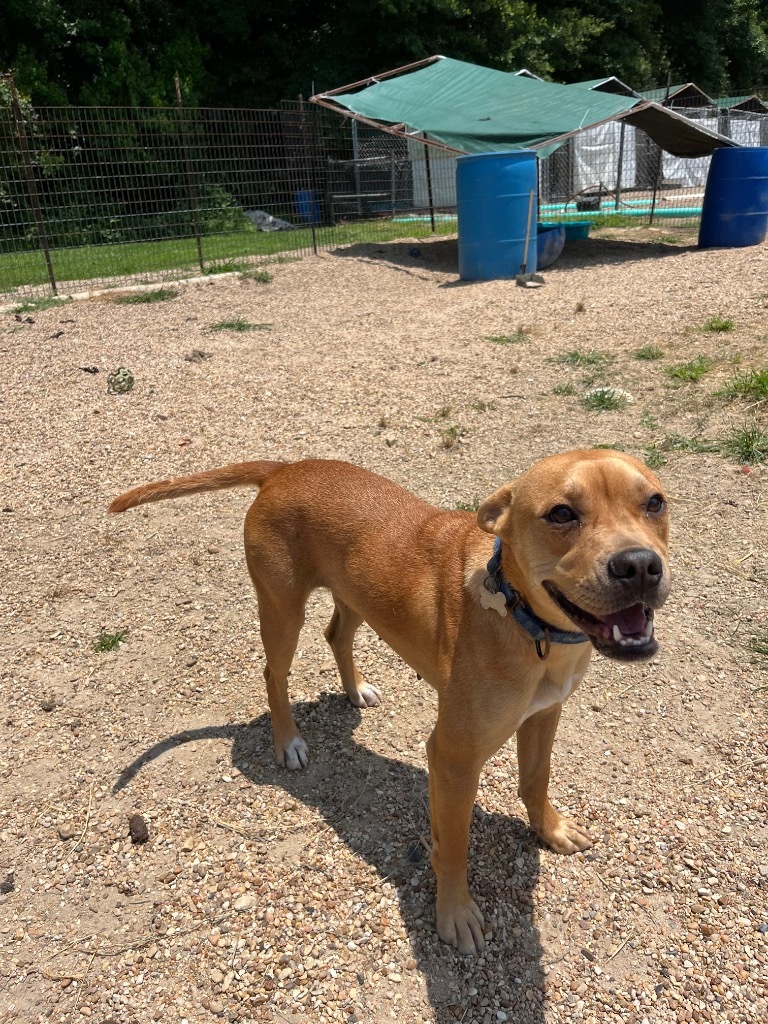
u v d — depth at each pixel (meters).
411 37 12.08
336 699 1.75
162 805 1.47
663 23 16.84
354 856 1.36
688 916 1.22
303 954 1.19
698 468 2.53
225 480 1.58
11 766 1.56
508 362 3.72
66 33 11.20
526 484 1.05
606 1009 1.11
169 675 1.82
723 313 4.19
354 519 1.37
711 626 1.84
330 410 3.25
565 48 13.81
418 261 7.02
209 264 6.93
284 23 13.35
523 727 1.29
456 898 1.21
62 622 2.01
